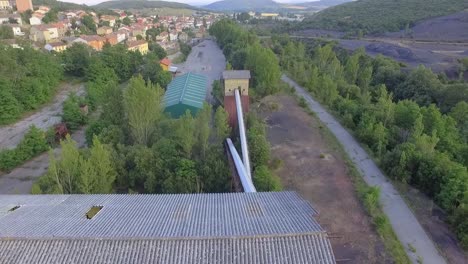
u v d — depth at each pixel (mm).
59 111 65250
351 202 30188
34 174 42938
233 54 91250
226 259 15383
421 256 24203
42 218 19391
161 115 47281
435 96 62344
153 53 99562
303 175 34938
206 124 39469
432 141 35562
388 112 46031
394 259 23375
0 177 42156
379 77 77188
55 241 16453
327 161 37875
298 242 16016
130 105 40875
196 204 21219
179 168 36156
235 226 17531
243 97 52094
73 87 80562
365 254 23844
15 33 128000
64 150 32062
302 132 45969
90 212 20531
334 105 56812
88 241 16375
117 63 86688
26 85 64125
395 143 41594
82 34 142625
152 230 17312
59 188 30953
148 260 15484
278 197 22000
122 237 16391
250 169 33688
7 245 16469
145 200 22234
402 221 27953
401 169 33812
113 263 15438
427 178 32188
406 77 71125
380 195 31625
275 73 61906
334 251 24125
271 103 56031
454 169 30453
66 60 84500
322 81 64000
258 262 15219
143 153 37562
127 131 45312
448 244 25406
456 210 26703
